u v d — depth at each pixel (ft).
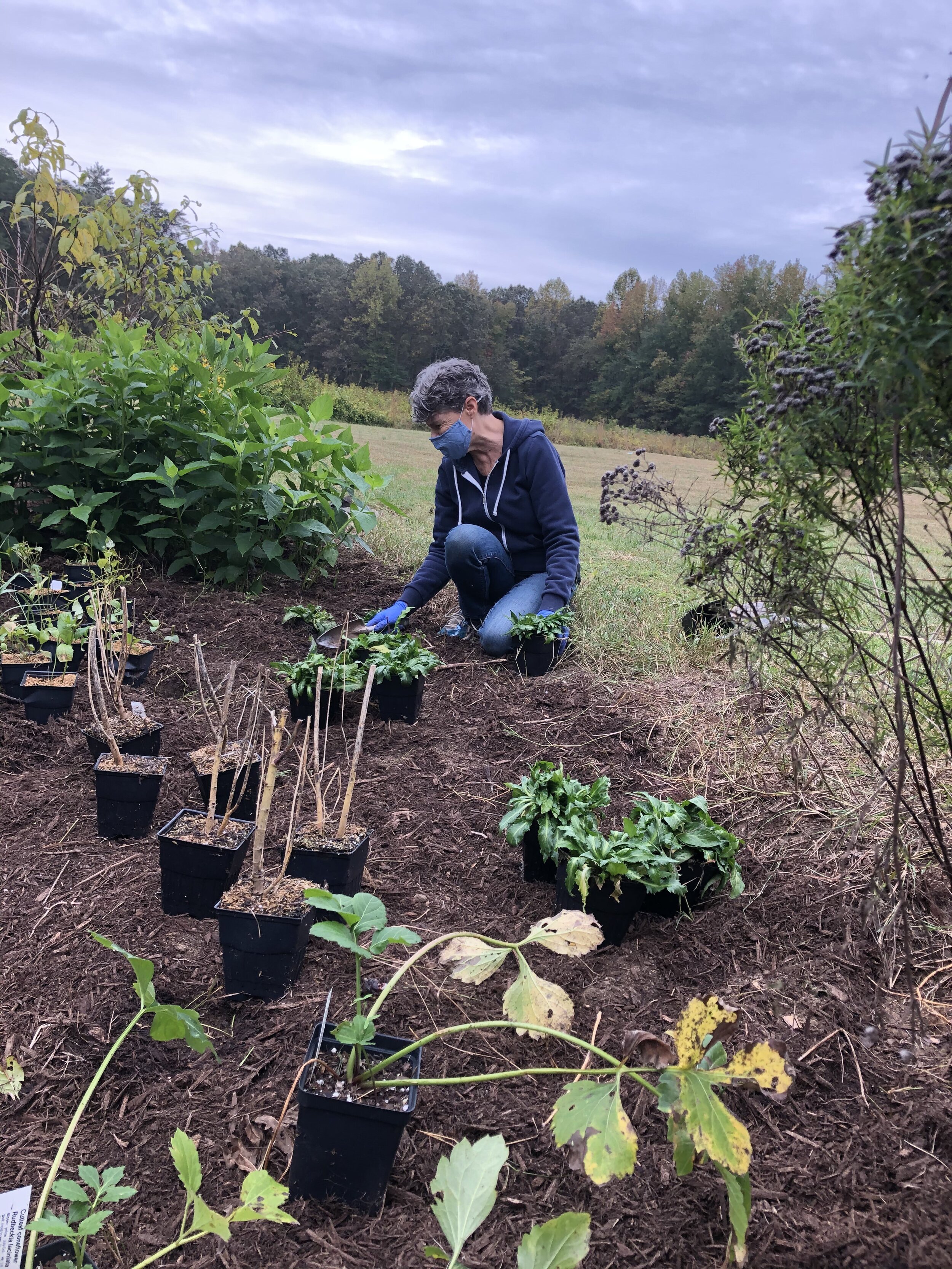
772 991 7.38
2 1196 5.12
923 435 4.89
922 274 4.14
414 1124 5.97
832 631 7.17
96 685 9.94
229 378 18.38
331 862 8.02
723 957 7.82
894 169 4.12
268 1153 5.63
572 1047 6.72
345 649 14.05
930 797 6.72
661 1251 5.16
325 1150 5.29
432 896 8.70
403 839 9.67
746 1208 4.58
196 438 17.90
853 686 8.17
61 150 23.59
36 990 7.11
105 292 28.19
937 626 7.86
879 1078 6.49
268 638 15.75
